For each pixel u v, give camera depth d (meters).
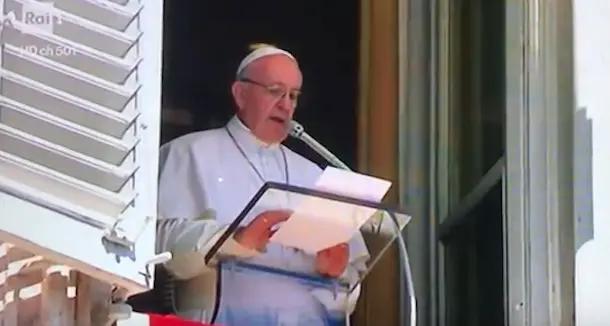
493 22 20.77
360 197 19.69
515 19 20.27
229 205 20.36
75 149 19.00
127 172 18.98
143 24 19.14
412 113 21.41
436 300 21.09
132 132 19.05
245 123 20.53
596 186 20.06
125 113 19.05
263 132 20.53
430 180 21.30
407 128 21.39
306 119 21.34
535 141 20.16
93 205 18.94
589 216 20.03
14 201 18.84
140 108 19.06
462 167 21.16
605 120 20.11
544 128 20.16
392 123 21.39
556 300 20.02
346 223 19.78
